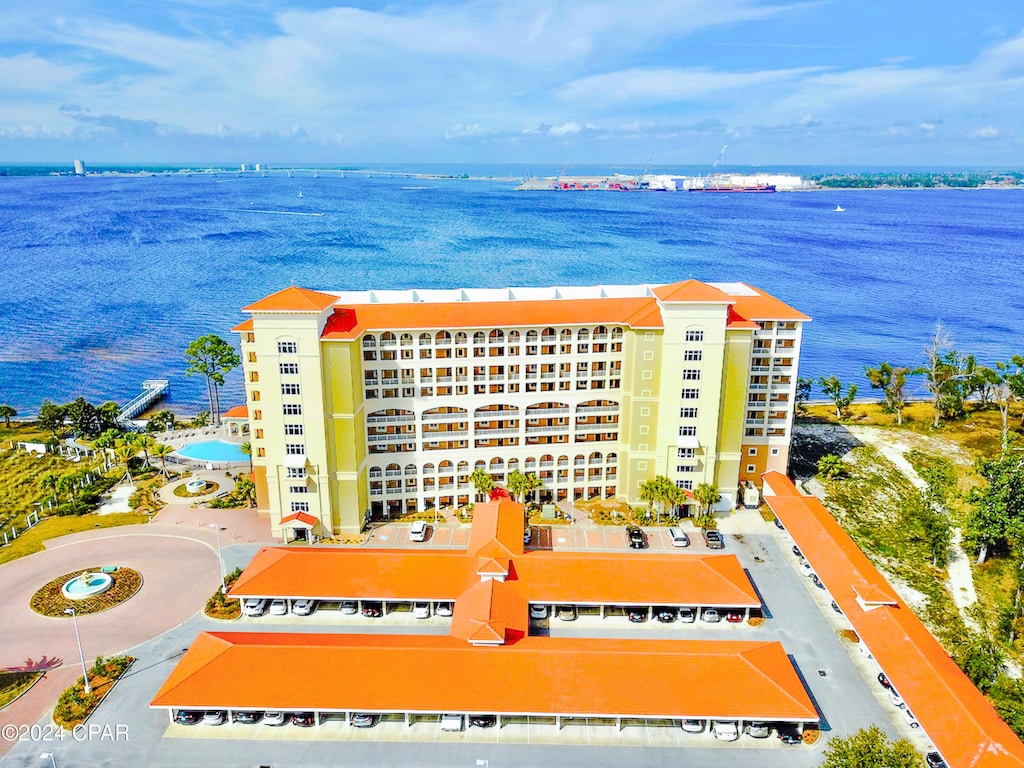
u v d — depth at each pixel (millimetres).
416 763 62344
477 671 66688
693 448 100688
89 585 85688
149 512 105625
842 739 64500
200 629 79438
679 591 80812
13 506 109562
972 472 119562
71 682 71125
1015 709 67500
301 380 91500
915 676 67688
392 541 97375
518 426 104312
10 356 195125
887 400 154625
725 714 63438
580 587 80812
